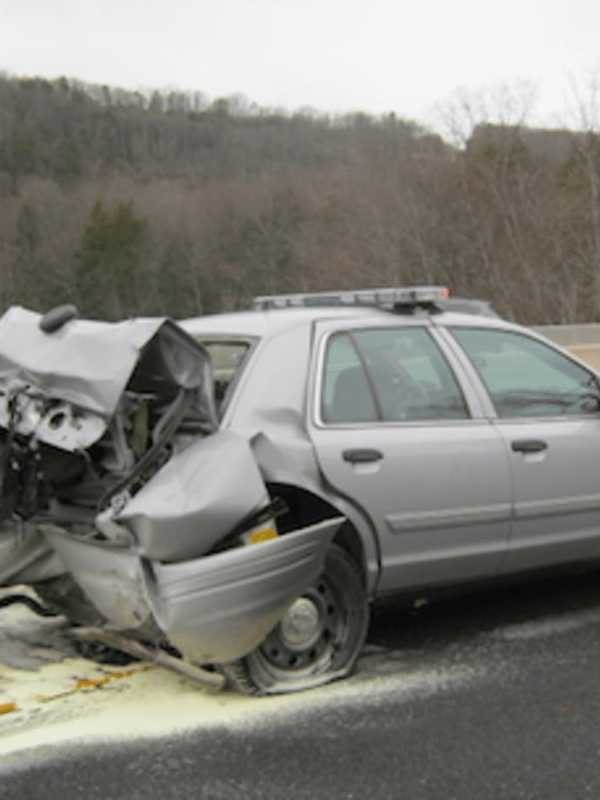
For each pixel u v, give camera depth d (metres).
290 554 4.33
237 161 85.00
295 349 4.96
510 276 37.31
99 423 4.22
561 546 5.55
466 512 5.15
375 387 5.09
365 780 3.83
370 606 5.20
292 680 4.68
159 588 4.21
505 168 39.94
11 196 82.62
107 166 90.06
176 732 4.23
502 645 5.34
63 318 4.54
